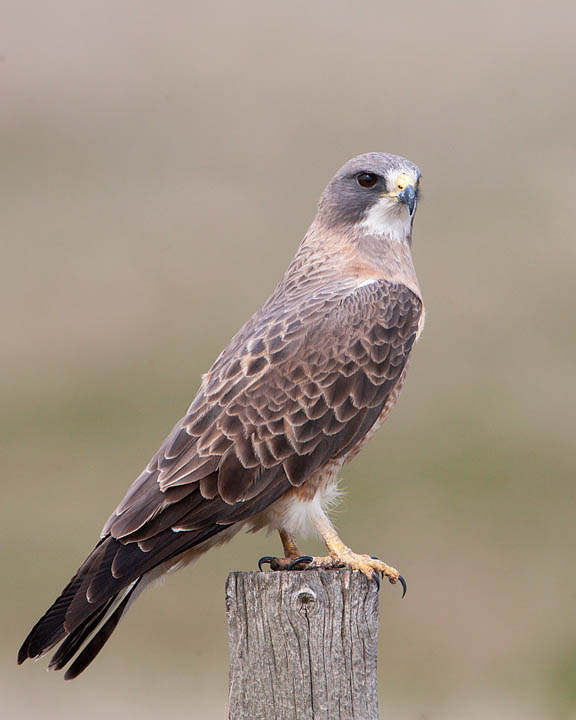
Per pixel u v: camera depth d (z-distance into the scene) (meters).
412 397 27.22
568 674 20.53
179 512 11.70
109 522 11.63
